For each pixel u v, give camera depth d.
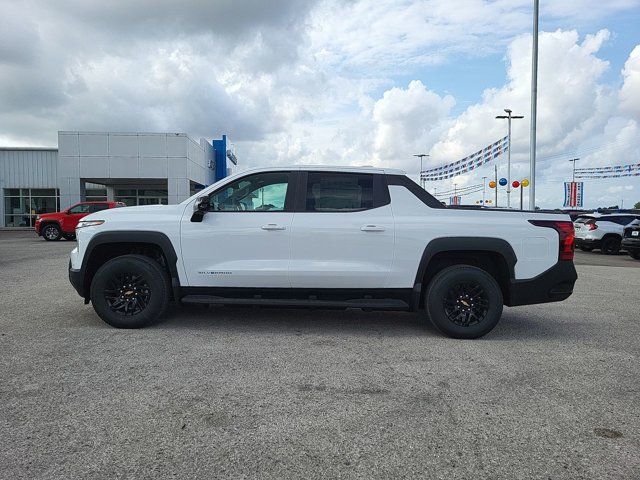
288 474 2.68
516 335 5.70
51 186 34.81
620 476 2.68
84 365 4.36
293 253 5.51
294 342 5.22
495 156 28.19
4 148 34.44
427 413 3.46
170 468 2.72
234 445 2.98
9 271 10.80
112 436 3.06
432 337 5.53
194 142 30.83
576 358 4.79
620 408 3.58
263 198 5.69
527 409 3.54
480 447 2.99
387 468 2.75
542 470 2.74
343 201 5.64
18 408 3.45
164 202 34.12
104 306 5.62
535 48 18.20
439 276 5.46
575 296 8.61
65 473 2.65
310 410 3.48
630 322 6.47
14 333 5.43
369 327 5.96
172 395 3.71
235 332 5.60
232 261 5.56
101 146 28.16
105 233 5.64
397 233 5.46
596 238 19.50
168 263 5.61
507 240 5.45
